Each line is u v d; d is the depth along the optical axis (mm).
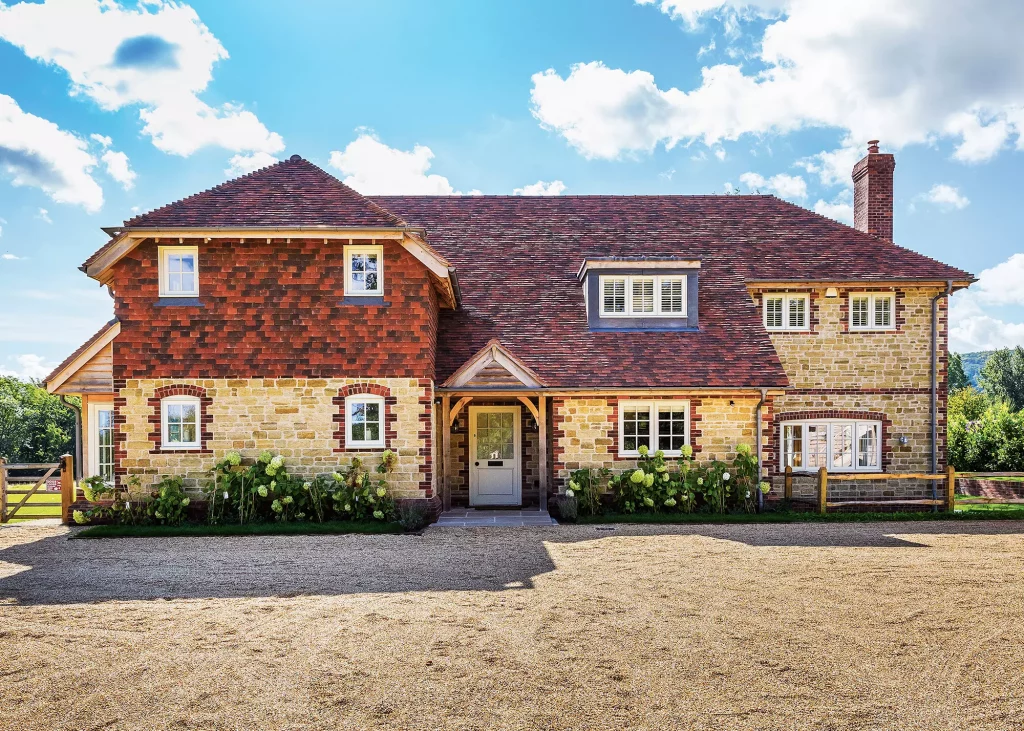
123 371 15359
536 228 21016
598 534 13859
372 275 15711
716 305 18453
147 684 6410
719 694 6148
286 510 15070
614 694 6148
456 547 12625
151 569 11023
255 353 15477
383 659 6973
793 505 17031
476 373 16375
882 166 21109
